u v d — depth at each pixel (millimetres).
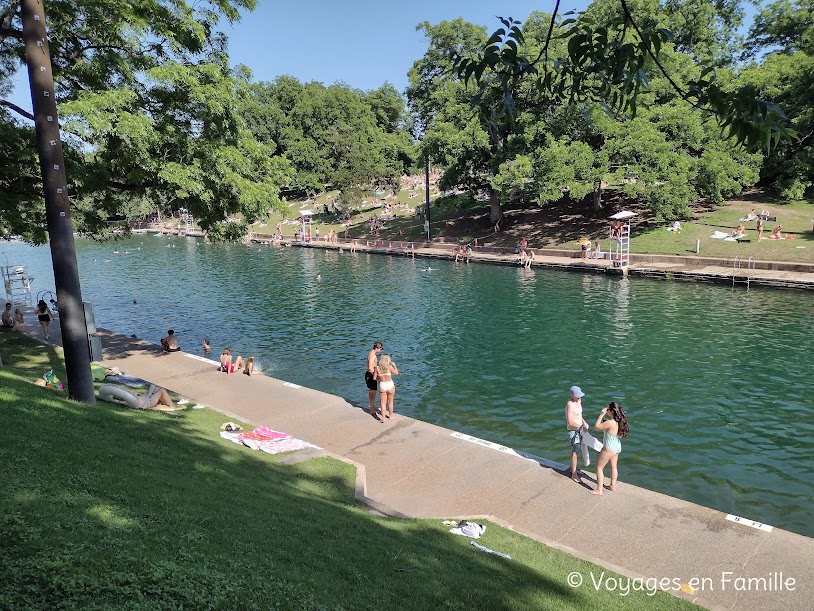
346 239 66875
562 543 9344
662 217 45312
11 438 7375
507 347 23859
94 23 17281
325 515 8445
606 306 30297
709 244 40625
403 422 14703
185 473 8414
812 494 12172
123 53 18578
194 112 19656
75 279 12344
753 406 16828
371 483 11492
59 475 6500
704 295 31656
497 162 51062
